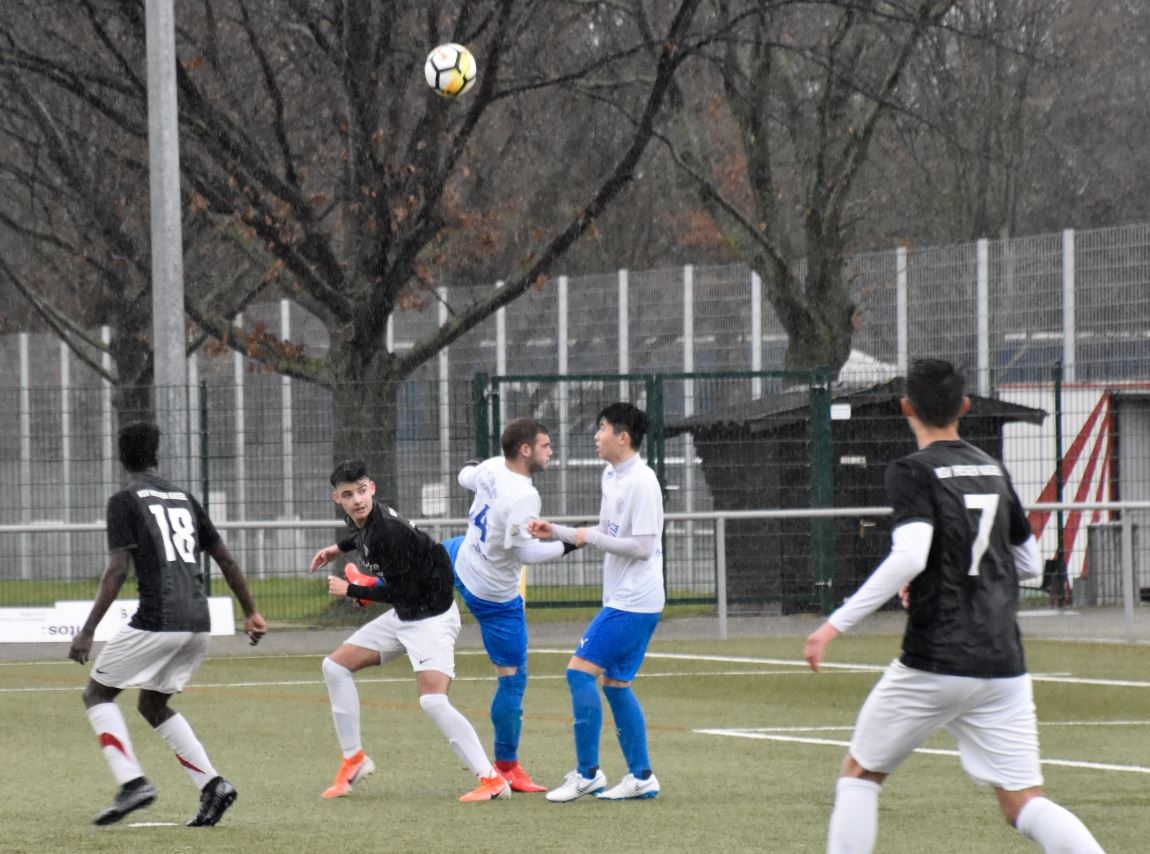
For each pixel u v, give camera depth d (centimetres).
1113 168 10550
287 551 6062
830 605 6219
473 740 2814
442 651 2827
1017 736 1864
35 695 4416
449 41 7306
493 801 2788
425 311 7944
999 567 1870
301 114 7662
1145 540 6475
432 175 6850
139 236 8294
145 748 3484
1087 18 9975
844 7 7419
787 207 8856
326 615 6022
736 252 7738
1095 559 6394
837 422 6322
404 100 7200
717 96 8888
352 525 2878
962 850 2317
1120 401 6450
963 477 1872
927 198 10106
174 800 2822
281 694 4434
